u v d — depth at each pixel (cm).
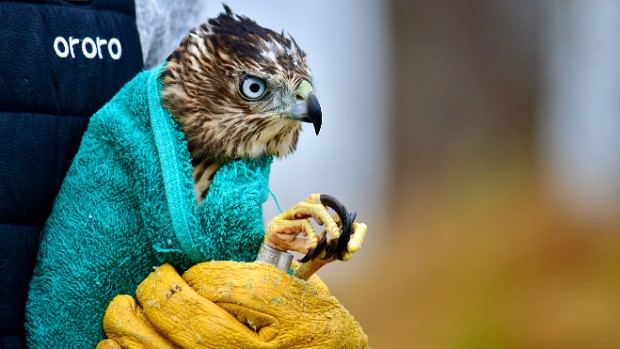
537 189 665
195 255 276
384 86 903
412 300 613
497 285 579
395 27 873
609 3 860
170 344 275
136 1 286
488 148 776
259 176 279
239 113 282
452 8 860
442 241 639
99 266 277
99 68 280
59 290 277
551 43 866
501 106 853
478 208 666
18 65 278
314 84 287
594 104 877
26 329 278
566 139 850
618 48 876
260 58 283
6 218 278
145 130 278
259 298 274
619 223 602
